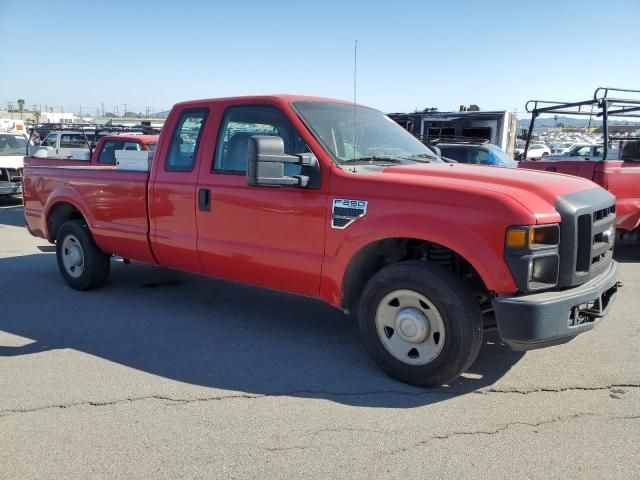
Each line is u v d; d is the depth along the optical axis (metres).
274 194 4.63
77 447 3.34
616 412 3.70
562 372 4.34
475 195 3.75
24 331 5.36
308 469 3.11
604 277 4.14
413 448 3.30
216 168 5.09
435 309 3.92
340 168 4.34
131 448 3.33
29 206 7.27
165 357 4.72
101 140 11.94
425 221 3.88
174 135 5.44
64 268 6.85
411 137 5.54
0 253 9.30
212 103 5.18
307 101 4.94
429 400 3.91
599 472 3.05
